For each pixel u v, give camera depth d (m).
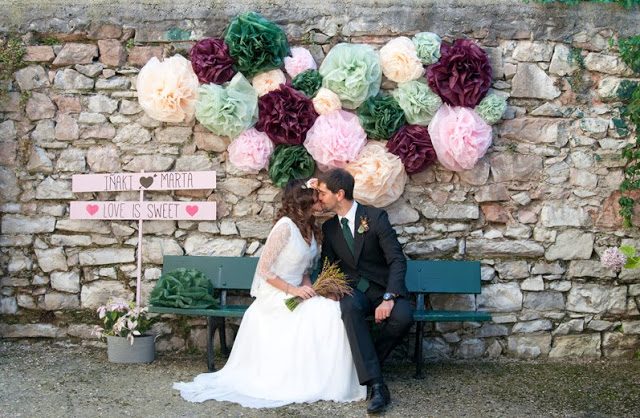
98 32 5.27
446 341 5.17
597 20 5.14
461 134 4.89
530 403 4.22
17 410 3.97
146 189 5.26
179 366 4.88
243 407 4.07
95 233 5.32
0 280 5.35
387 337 4.42
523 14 5.15
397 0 5.19
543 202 5.17
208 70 5.06
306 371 4.21
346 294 4.40
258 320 4.39
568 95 5.17
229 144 5.21
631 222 5.15
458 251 5.18
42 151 5.33
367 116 5.08
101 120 5.30
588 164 5.16
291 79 5.23
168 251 5.29
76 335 5.32
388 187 5.00
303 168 5.04
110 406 4.05
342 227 4.56
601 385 4.57
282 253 4.40
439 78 5.00
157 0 5.25
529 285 5.17
